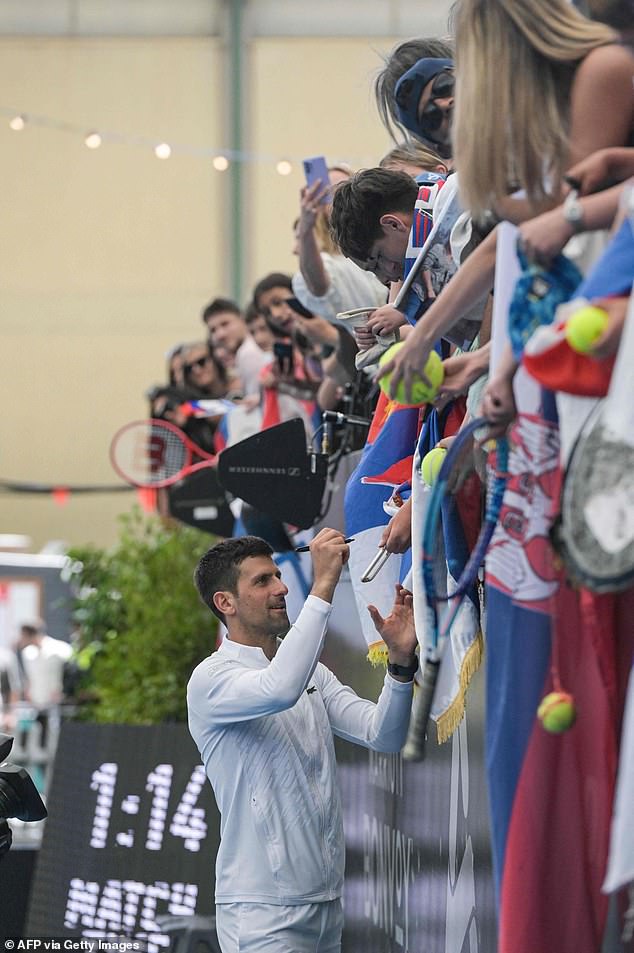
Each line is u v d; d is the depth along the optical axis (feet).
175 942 49.03
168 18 143.95
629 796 16.65
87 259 146.61
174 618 73.10
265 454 42.19
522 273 18.89
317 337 41.75
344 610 45.62
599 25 18.84
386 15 143.02
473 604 25.07
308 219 39.60
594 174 18.12
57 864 55.16
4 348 147.43
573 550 17.76
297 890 33.50
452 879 31.96
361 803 43.88
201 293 145.89
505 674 20.43
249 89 143.54
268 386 51.19
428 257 25.89
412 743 19.95
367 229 28.02
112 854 54.24
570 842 20.24
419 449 26.23
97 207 146.10
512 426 20.08
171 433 64.49
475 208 19.53
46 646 108.99
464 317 25.32
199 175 145.38
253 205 144.56
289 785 33.81
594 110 18.60
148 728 55.31
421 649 25.66
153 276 146.30
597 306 17.11
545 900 20.18
